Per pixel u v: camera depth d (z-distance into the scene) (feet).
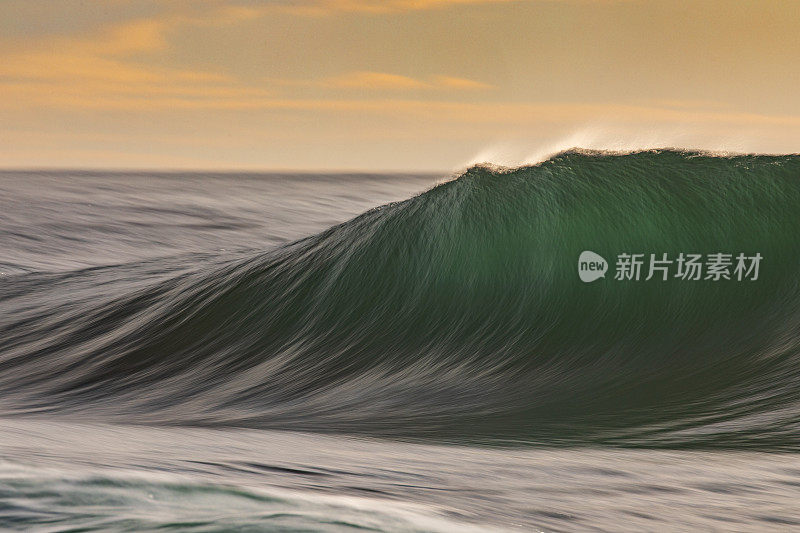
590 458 19.75
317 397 31.12
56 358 40.42
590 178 41.22
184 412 30.07
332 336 36.96
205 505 11.75
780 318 32.27
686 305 34.35
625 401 27.30
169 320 42.01
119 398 33.30
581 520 12.98
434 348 34.73
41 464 13.87
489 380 31.22
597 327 34.19
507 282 37.86
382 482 15.37
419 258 39.73
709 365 29.86
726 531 12.87
